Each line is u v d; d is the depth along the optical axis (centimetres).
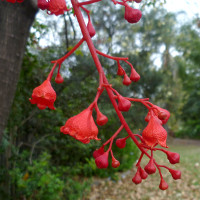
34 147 514
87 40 104
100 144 325
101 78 99
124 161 761
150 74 490
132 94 401
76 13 106
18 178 419
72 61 392
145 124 324
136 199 655
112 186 715
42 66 415
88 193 636
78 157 533
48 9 119
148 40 543
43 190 427
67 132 94
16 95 419
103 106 342
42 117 452
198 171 869
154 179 792
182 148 1177
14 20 279
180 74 1645
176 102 937
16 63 290
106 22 490
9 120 431
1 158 472
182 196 681
